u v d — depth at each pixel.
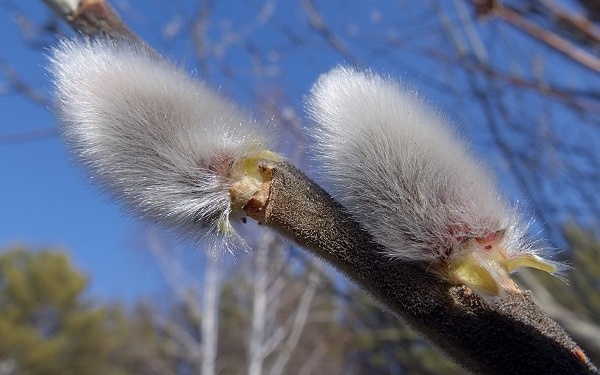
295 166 0.12
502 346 0.11
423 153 0.11
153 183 0.12
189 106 0.12
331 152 0.11
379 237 0.11
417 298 0.11
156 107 0.12
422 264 0.11
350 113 0.11
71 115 0.12
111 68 0.12
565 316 0.42
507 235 0.11
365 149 0.11
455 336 0.11
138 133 0.12
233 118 0.12
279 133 0.12
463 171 0.11
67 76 0.12
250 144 0.12
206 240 0.12
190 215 0.12
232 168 0.12
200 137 0.12
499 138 0.43
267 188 0.12
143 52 0.12
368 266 0.11
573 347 0.11
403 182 0.11
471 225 0.11
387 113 0.11
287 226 0.12
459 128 0.12
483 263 0.11
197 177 0.12
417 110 0.11
